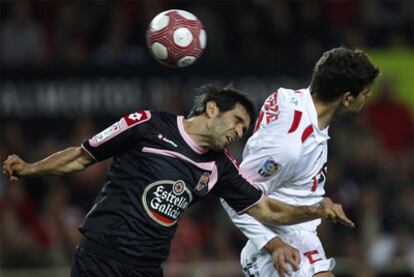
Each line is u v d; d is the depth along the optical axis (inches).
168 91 1956.2
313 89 895.7
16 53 2091.5
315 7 2132.1
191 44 911.7
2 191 1828.2
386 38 2121.1
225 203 922.1
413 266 1685.5
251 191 877.8
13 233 1717.5
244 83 1966.0
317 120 885.8
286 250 884.0
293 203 910.4
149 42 921.5
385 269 1680.6
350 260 1658.5
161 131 847.7
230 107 837.2
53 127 1966.0
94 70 1968.5
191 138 844.6
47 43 2121.1
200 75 1958.7
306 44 2054.6
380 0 2217.0
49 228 1753.2
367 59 886.4
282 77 1967.3
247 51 2091.5
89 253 845.8
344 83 878.4
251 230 900.0
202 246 1755.7
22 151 1893.5
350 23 2154.3
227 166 864.3
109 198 848.9
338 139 1946.4
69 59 2042.3
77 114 1969.7
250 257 946.1
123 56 2063.2
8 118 1964.8
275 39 2103.8
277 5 2129.7
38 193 1881.2
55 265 1706.4
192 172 847.7
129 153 852.6
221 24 2114.9
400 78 2059.5
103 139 849.5
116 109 1971.0
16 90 1967.3
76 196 1834.4
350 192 1836.9
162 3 2134.6
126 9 2132.1
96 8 2148.1
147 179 841.5
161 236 848.9
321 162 901.8
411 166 1983.3
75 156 859.4
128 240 840.9
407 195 1883.6
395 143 2023.9
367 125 1996.8
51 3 2150.6
